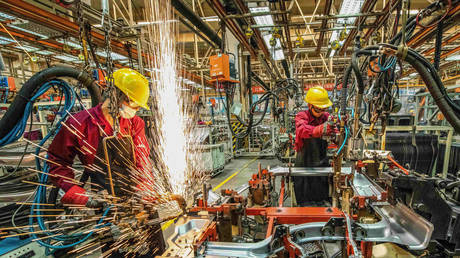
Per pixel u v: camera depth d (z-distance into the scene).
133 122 1.94
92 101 1.91
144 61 4.75
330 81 12.71
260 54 5.21
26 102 1.52
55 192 1.67
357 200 1.67
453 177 2.89
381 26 3.25
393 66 1.94
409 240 1.36
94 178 1.67
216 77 2.94
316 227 1.52
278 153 6.75
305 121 3.02
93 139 1.60
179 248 1.22
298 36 4.11
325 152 3.16
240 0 2.55
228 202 1.79
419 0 6.06
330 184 2.52
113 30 2.75
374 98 2.07
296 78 5.28
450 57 5.50
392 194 1.69
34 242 2.27
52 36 3.26
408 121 5.48
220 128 8.41
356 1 2.76
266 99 3.94
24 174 3.05
